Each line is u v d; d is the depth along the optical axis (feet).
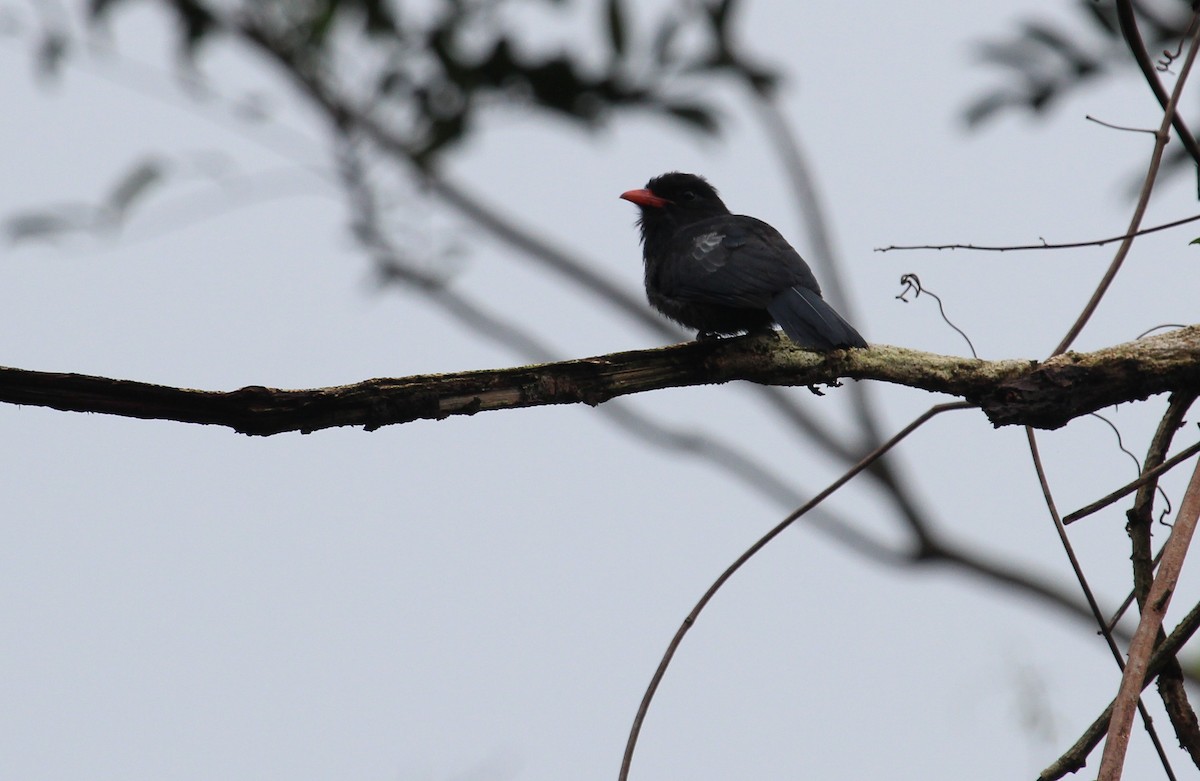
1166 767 19.53
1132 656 17.38
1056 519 21.20
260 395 20.79
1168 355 21.74
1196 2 23.50
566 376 23.22
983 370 23.57
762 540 20.74
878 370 24.53
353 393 21.33
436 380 22.00
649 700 19.53
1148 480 19.86
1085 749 19.08
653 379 24.29
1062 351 22.68
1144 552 20.77
